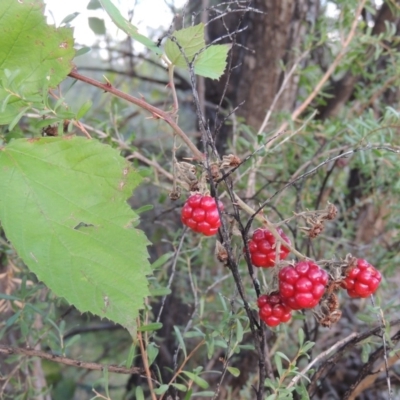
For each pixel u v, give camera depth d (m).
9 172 0.12
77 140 0.13
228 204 0.26
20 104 0.13
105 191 0.13
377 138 0.23
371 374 0.17
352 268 0.13
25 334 0.17
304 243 0.27
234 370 0.14
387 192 0.28
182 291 0.29
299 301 0.13
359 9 0.25
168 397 0.15
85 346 0.44
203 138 0.13
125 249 0.13
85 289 0.12
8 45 0.13
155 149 0.35
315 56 0.33
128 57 0.40
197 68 0.14
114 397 0.43
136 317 0.12
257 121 0.31
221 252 0.14
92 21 0.24
